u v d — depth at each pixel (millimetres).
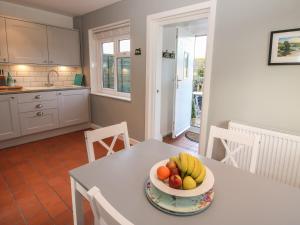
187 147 3395
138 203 873
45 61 3645
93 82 4199
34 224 1691
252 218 792
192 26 4152
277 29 1811
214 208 847
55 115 3691
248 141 1376
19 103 3207
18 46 3295
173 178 865
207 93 2336
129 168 1168
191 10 2365
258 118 2035
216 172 1136
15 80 3574
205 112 2389
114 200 889
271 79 1906
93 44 4062
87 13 3877
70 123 3949
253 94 2033
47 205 1920
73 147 3312
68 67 4281
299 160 1721
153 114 3156
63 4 3406
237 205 867
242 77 2076
